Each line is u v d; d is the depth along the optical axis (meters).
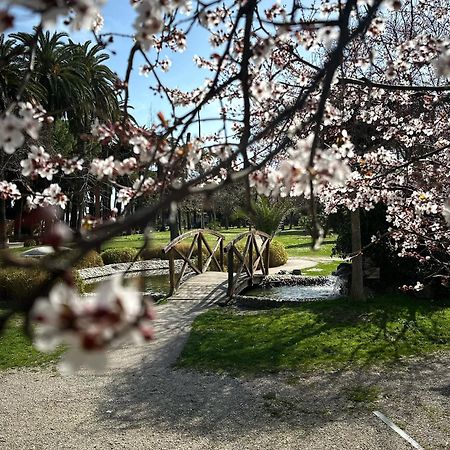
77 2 0.94
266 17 2.87
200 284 10.02
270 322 6.82
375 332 6.12
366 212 7.89
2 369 5.50
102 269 14.07
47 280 0.78
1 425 4.03
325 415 3.94
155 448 3.52
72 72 15.03
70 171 2.59
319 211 8.72
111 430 3.85
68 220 13.97
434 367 4.97
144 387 4.76
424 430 3.59
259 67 3.08
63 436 3.79
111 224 0.89
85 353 0.60
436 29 5.97
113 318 0.62
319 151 1.53
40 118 2.12
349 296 7.83
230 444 3.53
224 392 4.54
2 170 7.31
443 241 4.73
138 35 1.40
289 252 18.53
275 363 5.24
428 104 4.36
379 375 4.80
